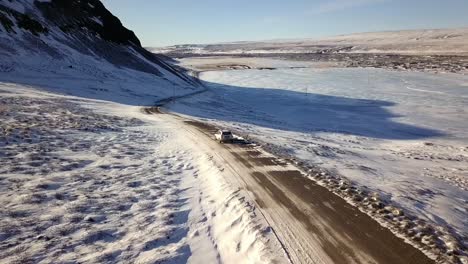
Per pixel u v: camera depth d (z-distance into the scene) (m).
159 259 8.82
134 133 25.59
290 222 11.12
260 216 11.55
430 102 65.00
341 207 12.41
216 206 12.64
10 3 62.31
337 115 56.34
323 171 17.38
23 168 13.85
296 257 9.01
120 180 14.51
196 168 17.94
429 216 11.92
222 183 15.21
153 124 32.00
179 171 17.11
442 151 34.66
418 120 51.97
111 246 9.20
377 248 9.45
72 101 37.09
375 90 81.56
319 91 82.12
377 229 10.60
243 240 10.07
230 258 9.23
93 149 18.89
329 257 9.01
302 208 12.32
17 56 50.75
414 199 13.73
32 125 20.98
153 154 20.03
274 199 13.23
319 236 10.16
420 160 28.30
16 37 54.78
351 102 67.69
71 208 11.02
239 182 15.41
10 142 16.91
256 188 14.57
